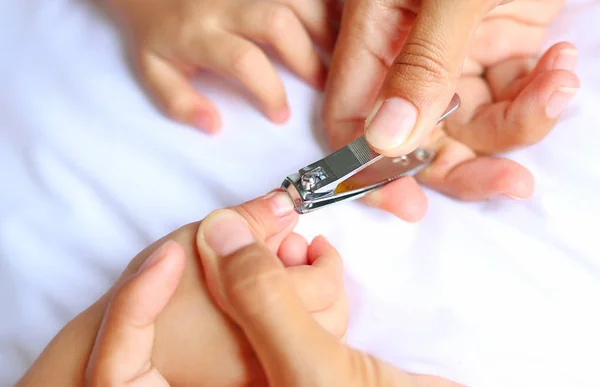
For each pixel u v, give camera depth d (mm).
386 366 324
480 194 370
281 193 353
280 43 388
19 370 351
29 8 410
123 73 397
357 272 365
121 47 402
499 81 392
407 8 360
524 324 353
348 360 314
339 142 381
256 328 310
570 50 377
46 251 366
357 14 365
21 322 357
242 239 324
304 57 393
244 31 389
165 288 318
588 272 360
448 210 376
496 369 347
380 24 365
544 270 361
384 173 371
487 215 373
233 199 376
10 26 408
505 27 388
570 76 362
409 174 374
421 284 362
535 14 391
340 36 378
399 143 333
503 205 374
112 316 315
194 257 335
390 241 370
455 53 336
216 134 388
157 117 391
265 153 386
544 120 363
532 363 348
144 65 392
